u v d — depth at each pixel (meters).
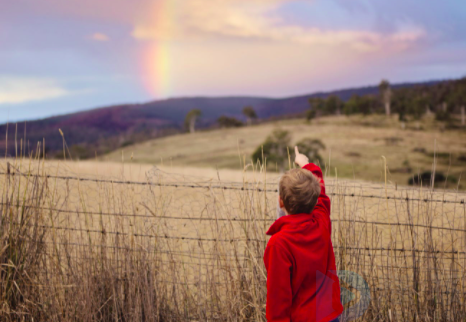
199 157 79.06
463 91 116.31
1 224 2.87
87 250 2.86
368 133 94.38
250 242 2.81
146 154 89.94
